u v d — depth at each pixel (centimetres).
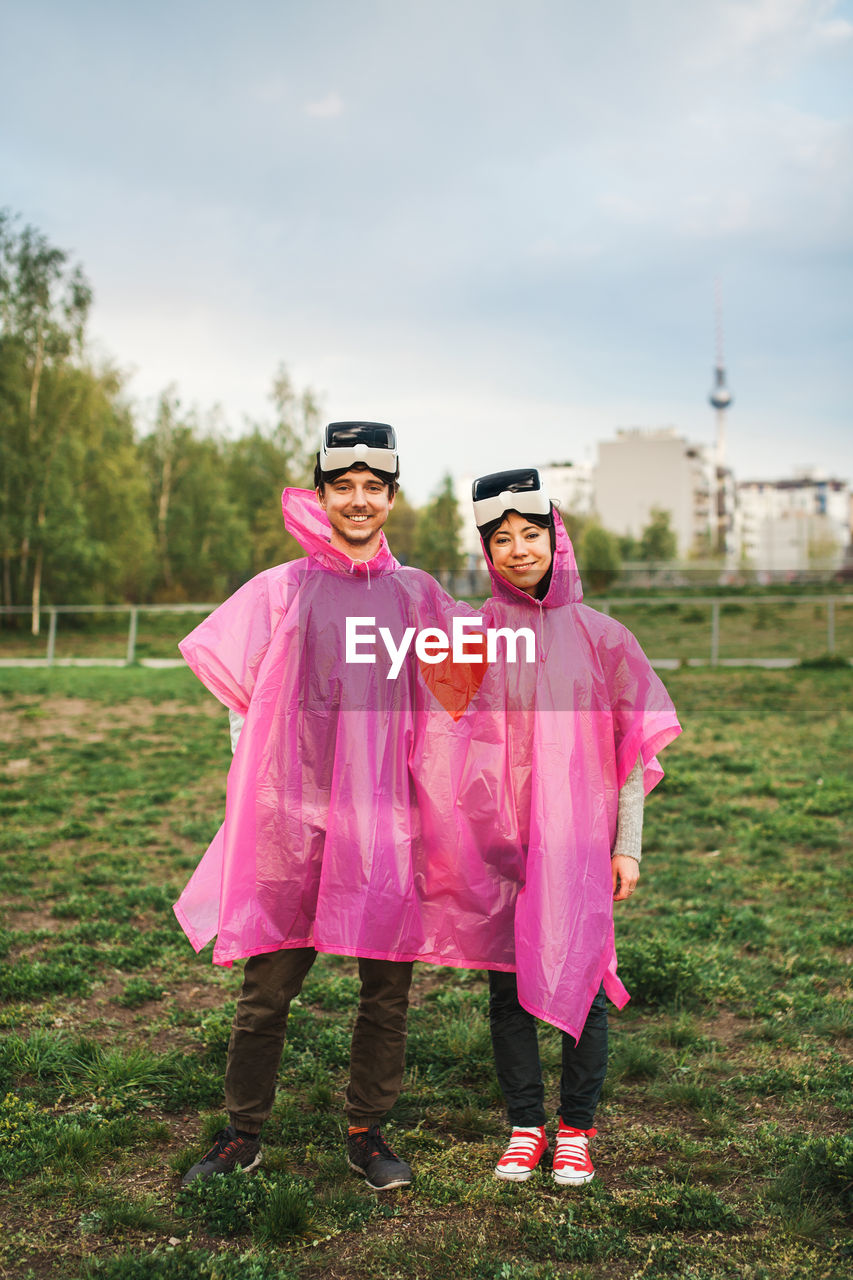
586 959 267
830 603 2286
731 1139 300
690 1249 242
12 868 620
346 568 286
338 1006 411
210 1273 230
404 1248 244
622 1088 341
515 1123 284
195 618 3997
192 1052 362
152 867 630
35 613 3322
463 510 6938
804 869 631
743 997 422
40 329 3541
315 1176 280
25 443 3547
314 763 277
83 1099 325
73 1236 248
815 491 17388
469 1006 411
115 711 1458
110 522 3881
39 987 420
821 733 1226
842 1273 234
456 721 282
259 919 268
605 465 10331
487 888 280
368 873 268
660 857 663
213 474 5088
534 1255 243
